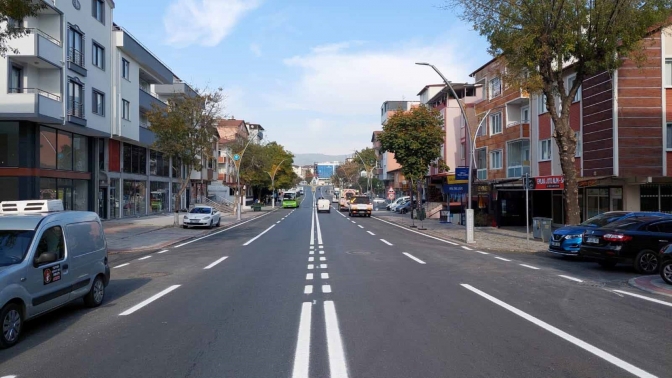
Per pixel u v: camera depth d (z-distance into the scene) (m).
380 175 99.31
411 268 14.83
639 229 14.30
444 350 6.73
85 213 9.94
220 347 6.95
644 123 22.17
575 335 7.46
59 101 26.72
